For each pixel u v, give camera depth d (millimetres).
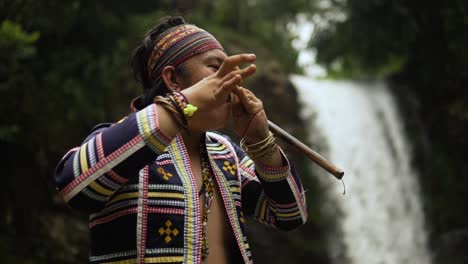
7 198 8930
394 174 14914
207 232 1732
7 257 8414
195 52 1792
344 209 13375
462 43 13867
